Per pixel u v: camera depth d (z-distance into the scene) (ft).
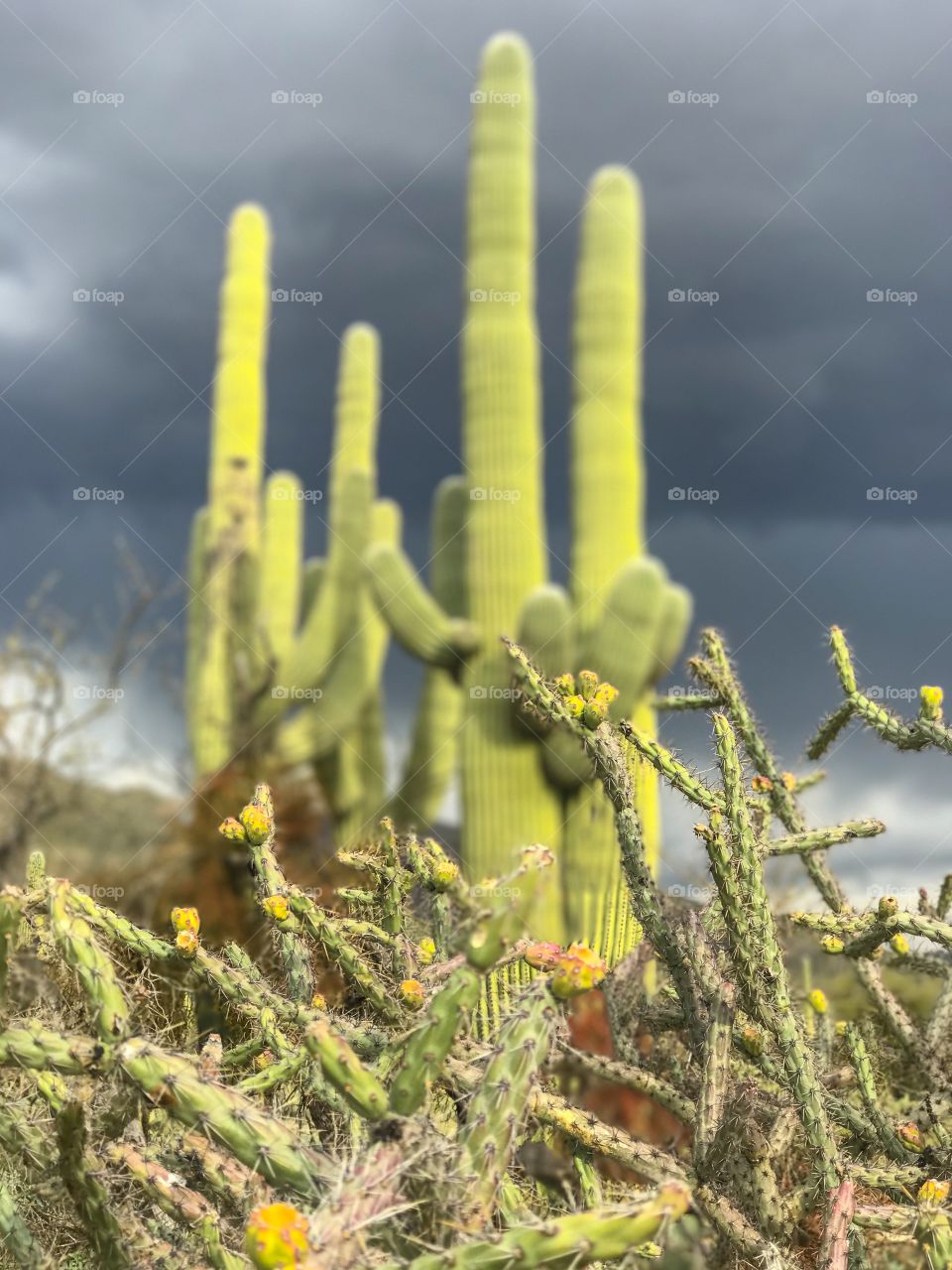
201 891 16.46
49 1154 3.61
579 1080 7.40
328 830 20.95
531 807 27.53
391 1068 3.41
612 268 32.86
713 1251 4.42
